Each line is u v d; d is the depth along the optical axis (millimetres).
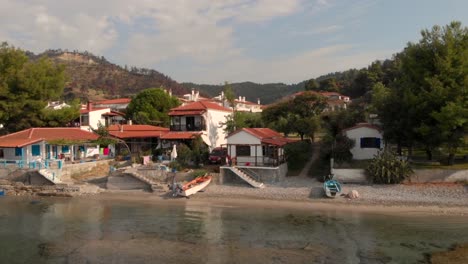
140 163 48562
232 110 65250
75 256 22391
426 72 36219
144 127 62281
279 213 30984
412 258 20969
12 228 28516
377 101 42719
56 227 28578
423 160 40219
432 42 36906
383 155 37250
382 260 20781
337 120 52688
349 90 129000
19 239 25875
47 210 34062
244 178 38938
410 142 38062
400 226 26750
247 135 41812
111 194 39969
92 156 55438
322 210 31453
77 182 44094
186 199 36500
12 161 46219
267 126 64938
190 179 41031
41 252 23281
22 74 54812
